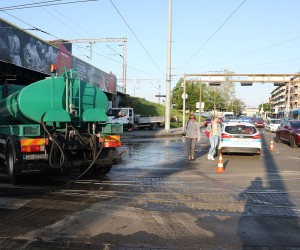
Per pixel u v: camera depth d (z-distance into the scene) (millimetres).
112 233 5121
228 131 14820
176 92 79750
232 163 12805
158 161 13102
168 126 31578
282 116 67625
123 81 51062
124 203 6797
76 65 27531
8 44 17656
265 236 5062
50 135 8219
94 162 9039
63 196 7336
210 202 6930
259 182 9055
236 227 5441
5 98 10148
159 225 5496
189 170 10961
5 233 5094
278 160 13836
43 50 21469
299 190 8109
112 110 34906
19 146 8211
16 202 6816
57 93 8750
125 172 10531
